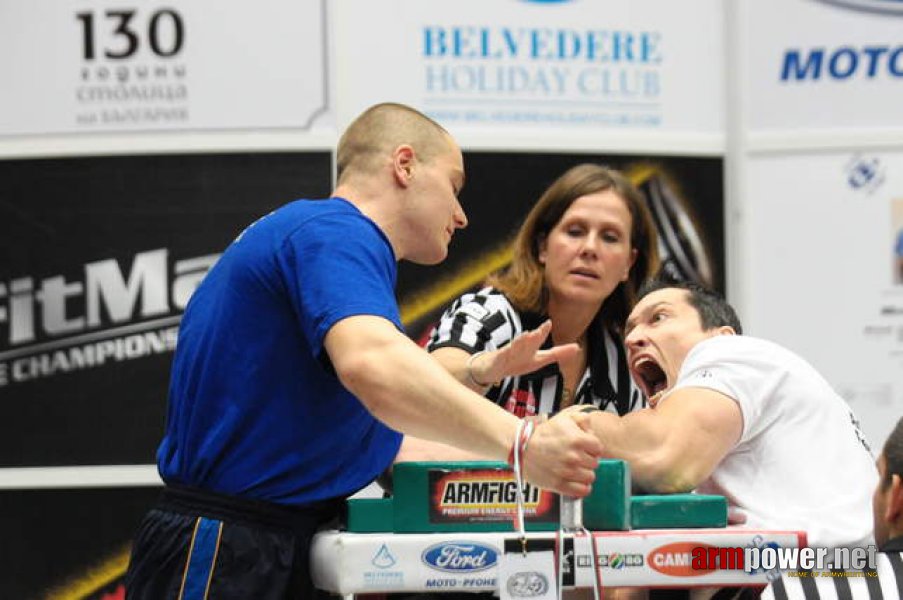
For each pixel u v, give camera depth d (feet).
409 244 25.34
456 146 25.89
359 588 20.71
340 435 23.90
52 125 44.68
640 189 45.62
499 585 20.31
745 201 46.39
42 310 44.60
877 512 21.35
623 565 20.44
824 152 46.44
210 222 44.68
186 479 24.32
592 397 40.14
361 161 25.13
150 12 44.55
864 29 46.19
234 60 44.62
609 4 45.57
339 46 44.60
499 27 45.06
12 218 44.68
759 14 46.50
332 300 21.85
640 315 29.22
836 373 46.11
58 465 44.37
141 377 44.57
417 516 21.54
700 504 21.45
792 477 24.79
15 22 44.57
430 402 20.56
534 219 40.63
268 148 44.65
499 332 38.55
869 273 46.06
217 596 23.22
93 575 44.27
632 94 45.78
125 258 44.68
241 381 23.76
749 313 46.21
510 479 21.59
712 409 24.50
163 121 44.68
